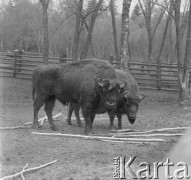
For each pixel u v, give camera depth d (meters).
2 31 36.56
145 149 8.27
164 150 8.05
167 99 18.58
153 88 21.84
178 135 9.71
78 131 10.40
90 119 10.02
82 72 10.11
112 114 10.69
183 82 15.98
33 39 39.12
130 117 10.60
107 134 9.89
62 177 6.33
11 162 7.12
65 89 10.32
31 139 9.10
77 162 7.23
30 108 14.41
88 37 21.88
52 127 10.52
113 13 24.67
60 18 37.41
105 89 9.30
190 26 15.62
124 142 8.98
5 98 16.53
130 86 10.80
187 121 12.33
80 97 10.03
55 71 10.45
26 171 6.55
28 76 22.97
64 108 15.17
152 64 22.28
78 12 20.09
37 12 37.19
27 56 22.89
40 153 7.82
